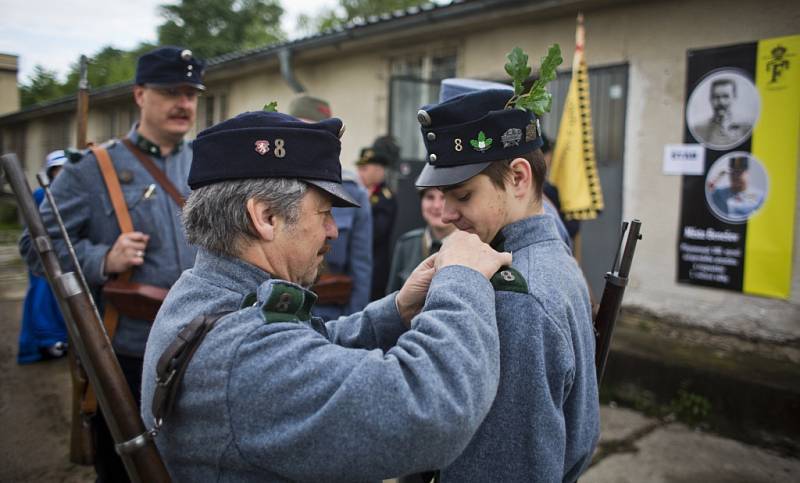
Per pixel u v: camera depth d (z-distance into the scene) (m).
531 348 0.95
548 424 0.95
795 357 3.60
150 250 2.06
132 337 1.95
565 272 1.06
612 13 4.32
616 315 1.23
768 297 3.73
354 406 0.78
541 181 1.17
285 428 0.80
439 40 5.54
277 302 0.89
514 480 0.95
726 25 3.80
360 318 1.19
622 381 3.72
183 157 2.25
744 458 3.03
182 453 0.88
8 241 10.77
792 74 3.54
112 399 0.93
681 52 4.01
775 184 3.65
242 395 0.82
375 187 4.25
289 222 0.95
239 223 0.93
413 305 1.12
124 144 2.16
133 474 0.92
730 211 3.85
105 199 2.08
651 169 4.21
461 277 0.91
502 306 0.97
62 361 4.38
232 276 0.95
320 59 6.88
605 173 4.45
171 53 2.12
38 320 4.28
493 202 1.10
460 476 0.98
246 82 8.13
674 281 4.14
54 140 14.54
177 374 0.86
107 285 1.95
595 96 4.47
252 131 0.93
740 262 3.82
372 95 6.32
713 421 3.33
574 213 2.73
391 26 5.29
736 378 3.27
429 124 1.10
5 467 2.90
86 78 2.39
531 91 1.06
